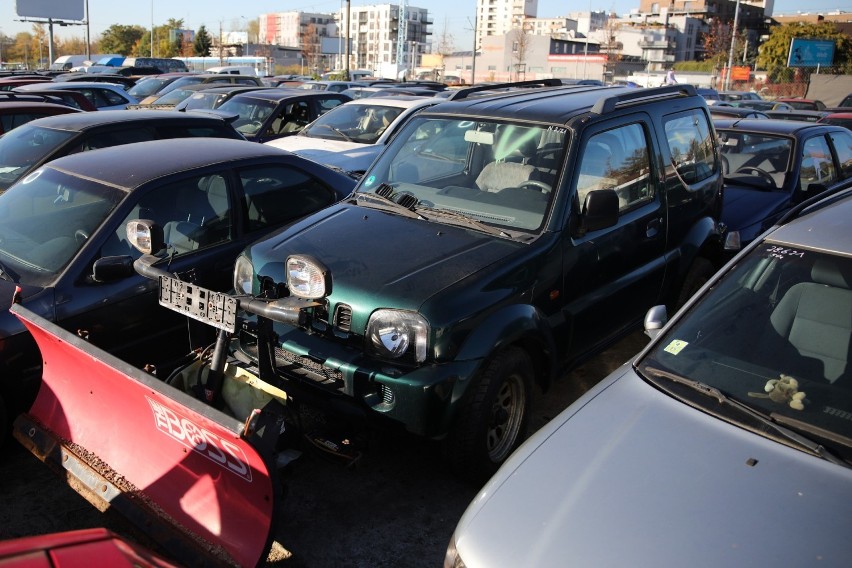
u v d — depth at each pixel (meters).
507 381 3.91
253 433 2.65
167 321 4.69
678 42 120.62
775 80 56.12
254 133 11.94
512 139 4.56
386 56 175.25
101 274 4.14
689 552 2.09
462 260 3.86
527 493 2.42
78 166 5.11
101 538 1.89
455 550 2.36
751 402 2.67
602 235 4.47
